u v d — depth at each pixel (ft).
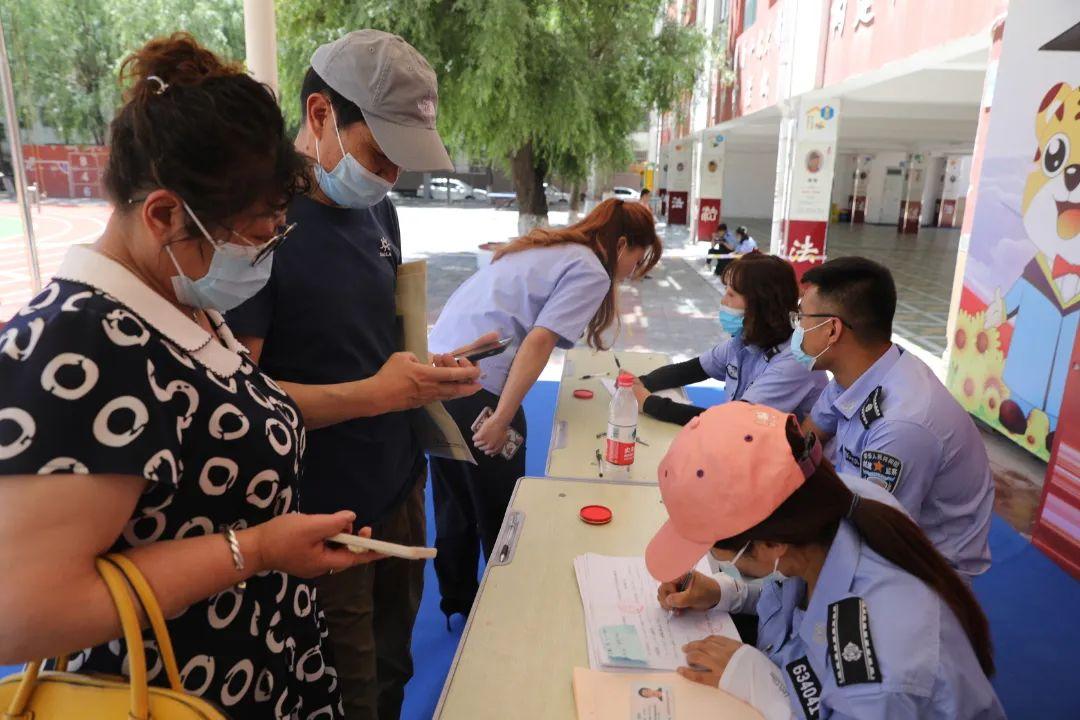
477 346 5.62
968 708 3.14
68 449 2.29
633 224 7.33
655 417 7.73
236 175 2.57
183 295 2.86
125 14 25.36
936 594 3.35
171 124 2.45
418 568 6.24
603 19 25.59
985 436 13.88
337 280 4.64
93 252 2.63
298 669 3.68
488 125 24.43
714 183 45.80
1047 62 11.87
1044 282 12.14
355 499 5.00
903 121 36.27
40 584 2.23
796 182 24.11
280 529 2.86
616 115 26.53
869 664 3.16
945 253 48.26
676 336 22.07
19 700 2.52
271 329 4.49
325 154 4.49
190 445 2.74
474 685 3.65
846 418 5.83
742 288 7.66
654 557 3.59
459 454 5.62
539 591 4.43
